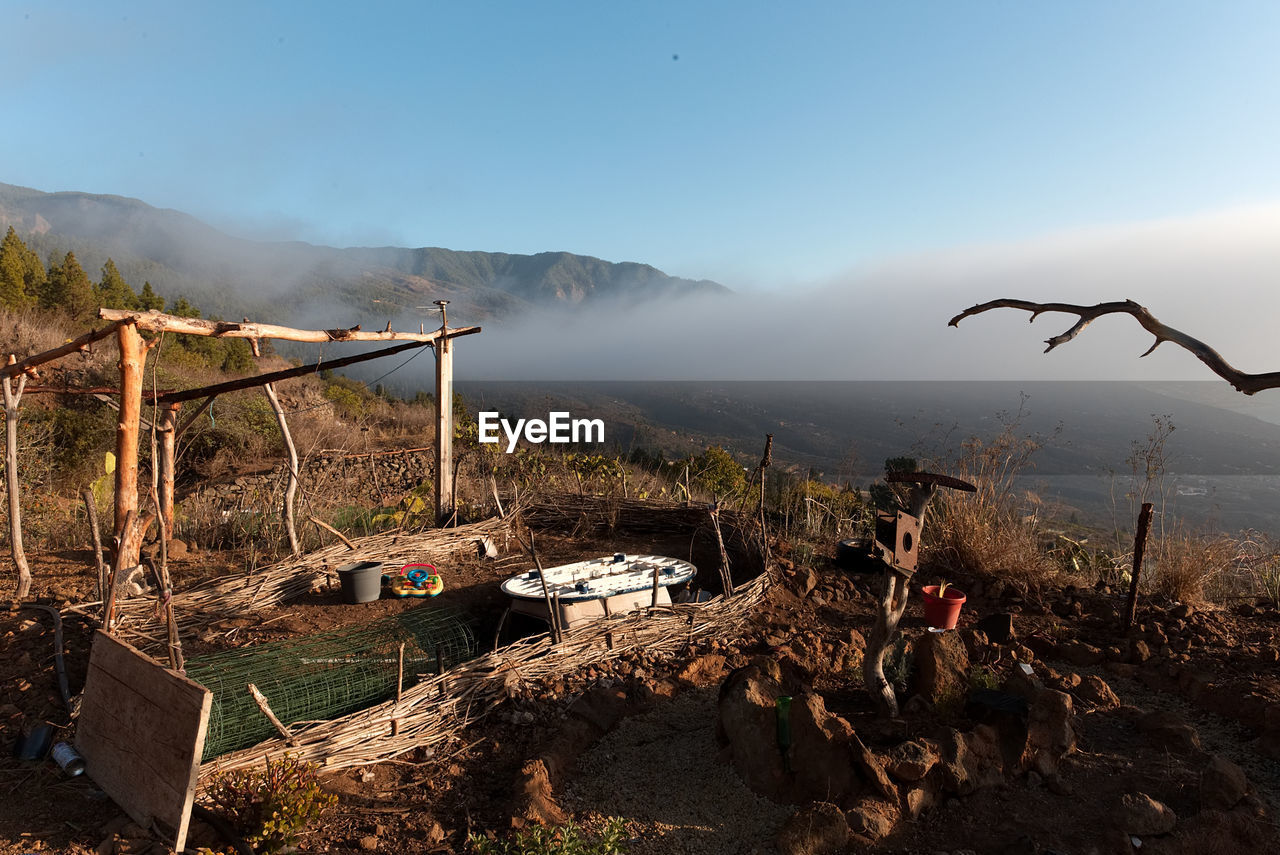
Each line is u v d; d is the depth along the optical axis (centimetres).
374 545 707
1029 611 621
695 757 394
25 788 358
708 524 820
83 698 388
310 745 378
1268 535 698
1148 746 387
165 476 722
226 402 1820
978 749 354
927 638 415
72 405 1723
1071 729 371
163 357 2241
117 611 519
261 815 321
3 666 465
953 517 721
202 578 670
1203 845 307
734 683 397
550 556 766
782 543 764
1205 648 525
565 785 374
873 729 380
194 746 309
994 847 310
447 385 838
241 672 447
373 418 2264
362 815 347
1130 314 169
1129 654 521
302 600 632
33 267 3375
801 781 351
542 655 479
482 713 439
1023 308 197
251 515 899
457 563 738
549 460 1483
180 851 304
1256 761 384
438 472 838
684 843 323
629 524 879
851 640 516
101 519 893
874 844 312
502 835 325
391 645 499
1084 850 304
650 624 528
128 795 338
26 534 862
